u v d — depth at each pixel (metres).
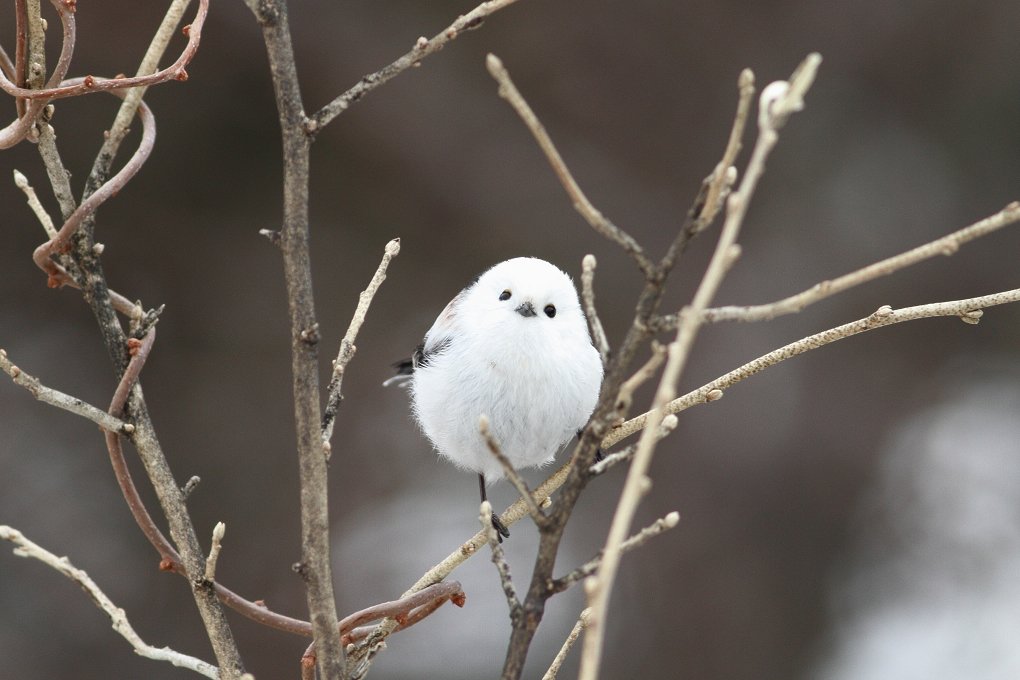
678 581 14.16
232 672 3.59
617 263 14.37
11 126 3.75
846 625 13.82
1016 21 14.66
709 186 2.84
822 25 14.59
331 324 14.24
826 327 14.97
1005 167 15.45
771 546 14.40
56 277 3.84
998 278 15.30
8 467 13.28
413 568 13.93
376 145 14.05
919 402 15.24
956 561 13.82
